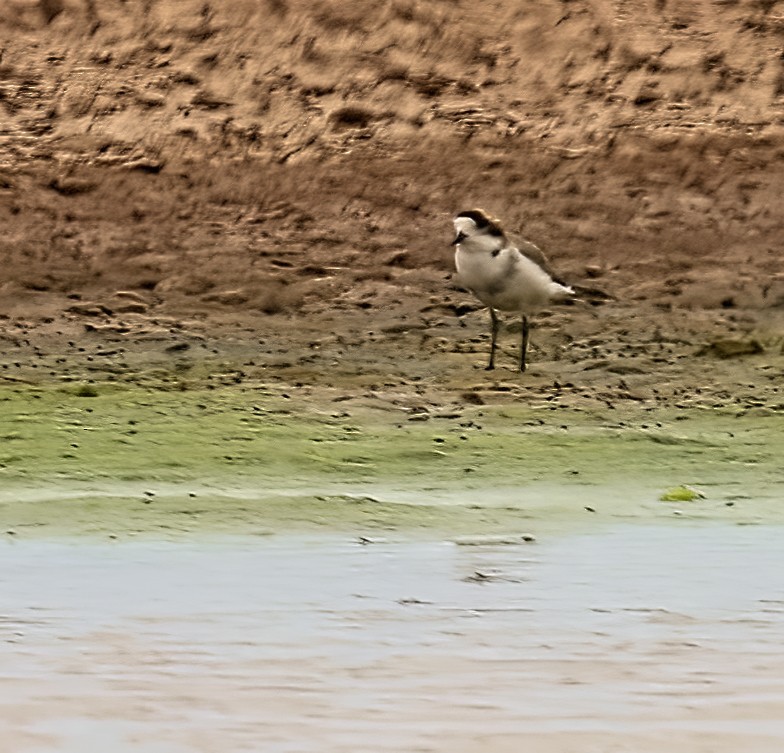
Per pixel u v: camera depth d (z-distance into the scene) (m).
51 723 7.34
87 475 12.55
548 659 8.33
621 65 25.00
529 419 14.87
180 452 13.32
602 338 18.70
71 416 14.57
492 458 13.34
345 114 24.23
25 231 22.09
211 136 23.88
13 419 14.39
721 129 24.00
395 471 12.89
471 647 8.52
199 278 21.16
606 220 22.55
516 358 17.72
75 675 8.02
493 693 7.79
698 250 22.05
